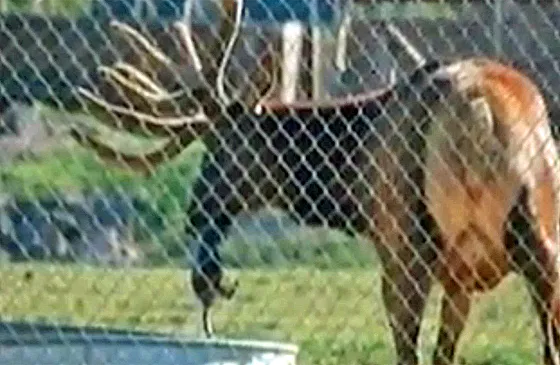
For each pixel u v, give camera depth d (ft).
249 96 82.33
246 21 84.58
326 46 85.46
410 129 75.46
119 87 81.25
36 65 78.74
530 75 78.28
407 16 85.05
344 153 78.95
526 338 85.10
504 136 72.84
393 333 76.69
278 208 81.82
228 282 92.02
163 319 91.40
